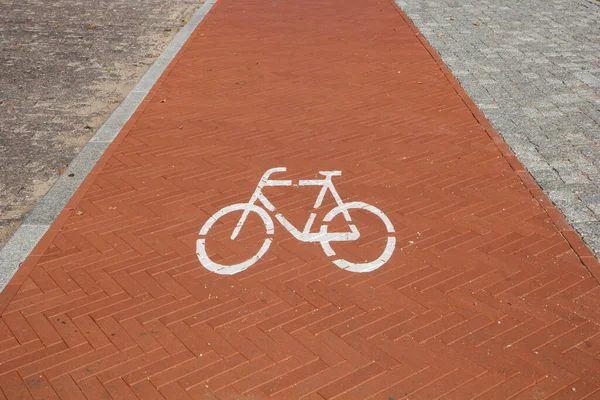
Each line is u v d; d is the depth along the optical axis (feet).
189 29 43.01
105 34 42.11
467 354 14.60
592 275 17.13
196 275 17.56
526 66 33.94
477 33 40.40
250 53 37.83
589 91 30.14
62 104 30.45
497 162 23.50
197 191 21.94
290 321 15.76
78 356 14.78
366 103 29.63
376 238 19.04
